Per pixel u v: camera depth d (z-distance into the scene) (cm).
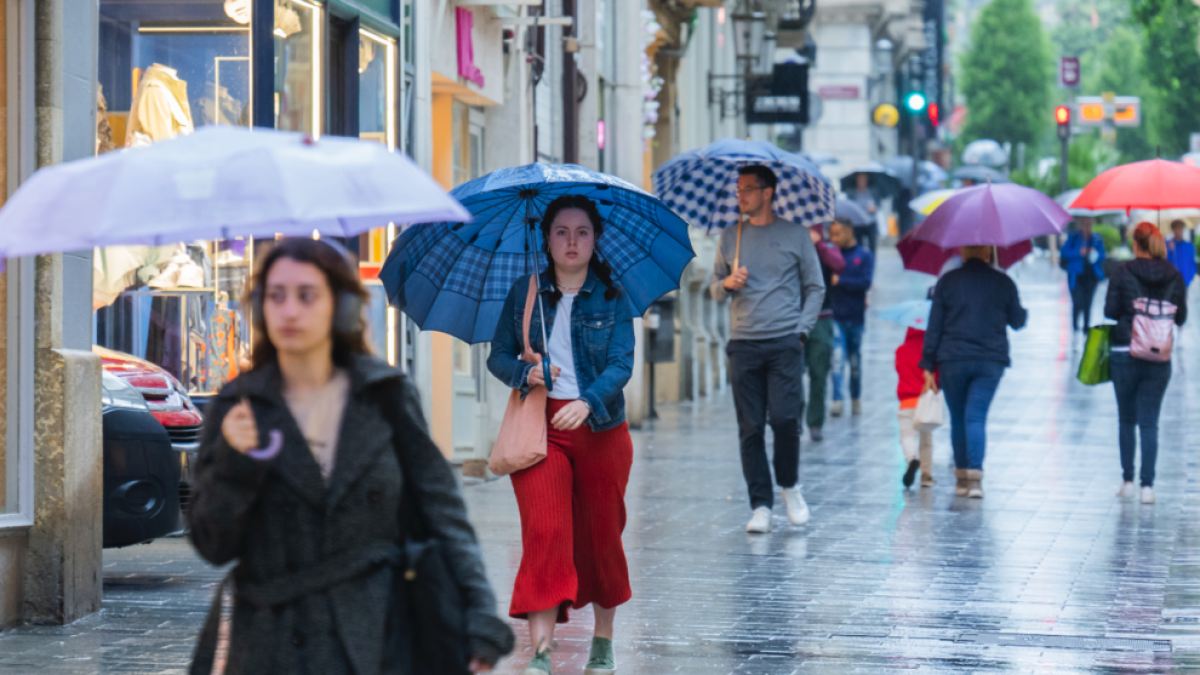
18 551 2152
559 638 2123
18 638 2075
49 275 2148
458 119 4234
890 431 5184
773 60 9469
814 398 4922
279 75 3180
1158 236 3488
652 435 5181
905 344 3800
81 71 2216
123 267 3238
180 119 3256
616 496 1864
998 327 3584
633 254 1941
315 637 1045
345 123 3412
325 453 1059
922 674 1906
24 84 2116
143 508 2439
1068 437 4844
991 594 2441
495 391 4288
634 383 5400
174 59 3253
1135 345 3462
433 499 1093
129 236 947
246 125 3212
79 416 2194
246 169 973
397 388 1087
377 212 998
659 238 1945
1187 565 2700
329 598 1050
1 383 2148
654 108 6044
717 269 3106
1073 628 2178
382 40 3597
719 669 1936
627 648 2061
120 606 2311
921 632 2155
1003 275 3609
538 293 1850
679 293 6525
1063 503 3512
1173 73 17462
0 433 2150
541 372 1809
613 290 1875
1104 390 6297
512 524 3189
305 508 1052
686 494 3703
